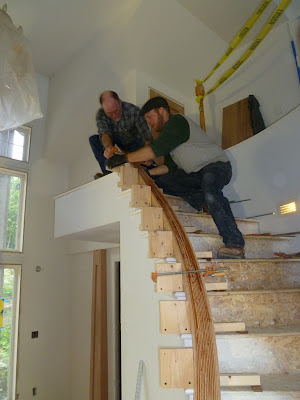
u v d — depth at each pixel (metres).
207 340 1.23
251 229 2.74
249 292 1.64
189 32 4.08
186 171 2.35
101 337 4.41
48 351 4.90
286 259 1.94
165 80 4.64
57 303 5.19
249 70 4.32
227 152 3.22
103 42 4.32
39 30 4.34
